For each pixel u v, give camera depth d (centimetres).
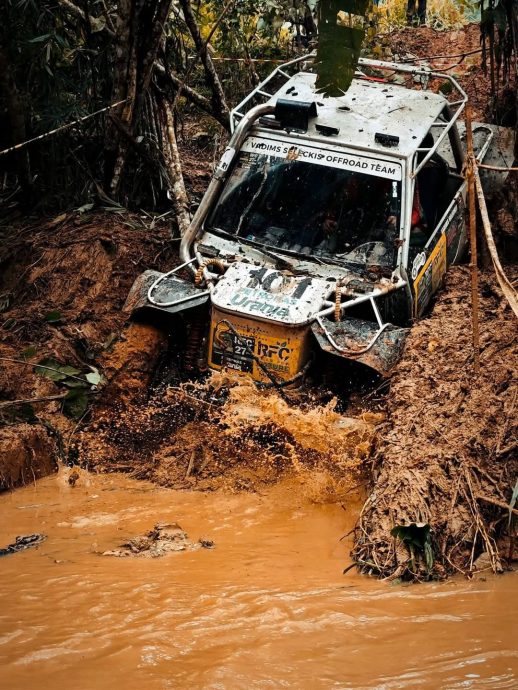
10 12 882
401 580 470
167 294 691
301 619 411
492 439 548
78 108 970
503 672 361
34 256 841
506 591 452
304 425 619
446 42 1362
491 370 604
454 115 770
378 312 671
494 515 511
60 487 623
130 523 560
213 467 640
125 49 912
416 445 555
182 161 1220
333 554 512
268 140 758
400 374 628
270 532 545
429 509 507
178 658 372
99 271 822
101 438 673
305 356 652
